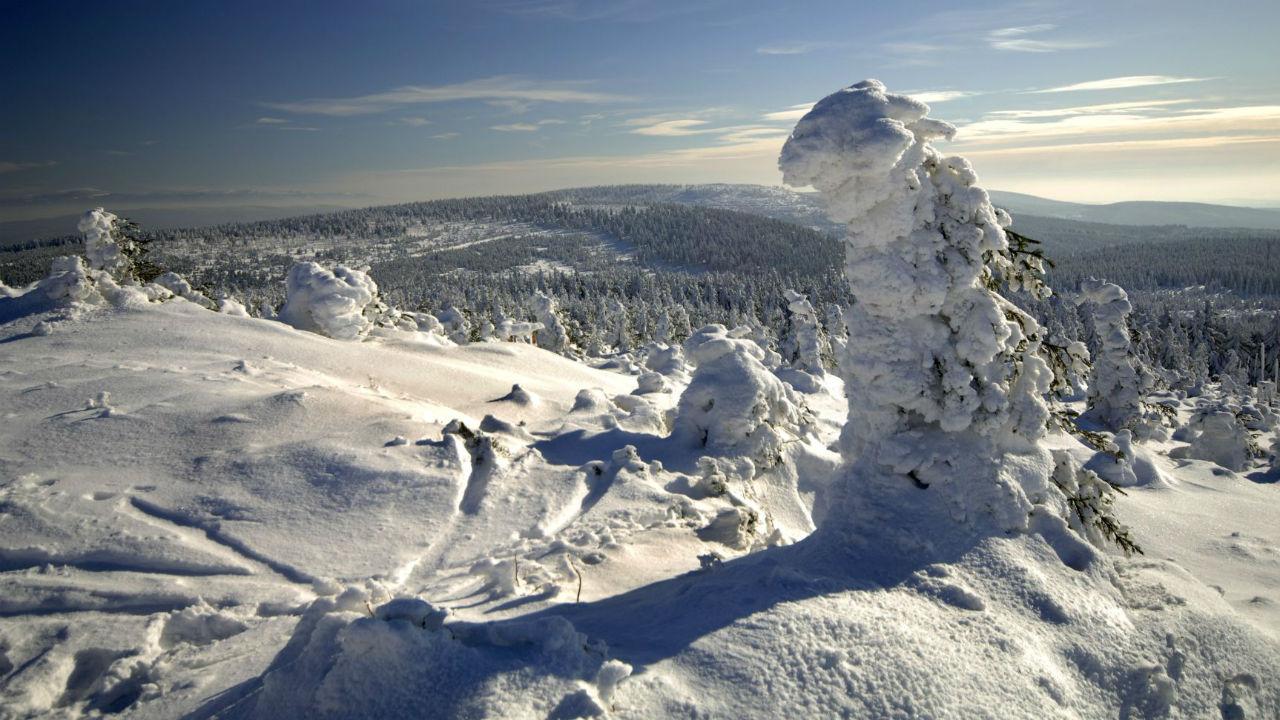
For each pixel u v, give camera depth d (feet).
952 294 25.80
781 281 506.89
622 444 52.06
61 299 77.15
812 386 101.96
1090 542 27.73
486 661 16.37
